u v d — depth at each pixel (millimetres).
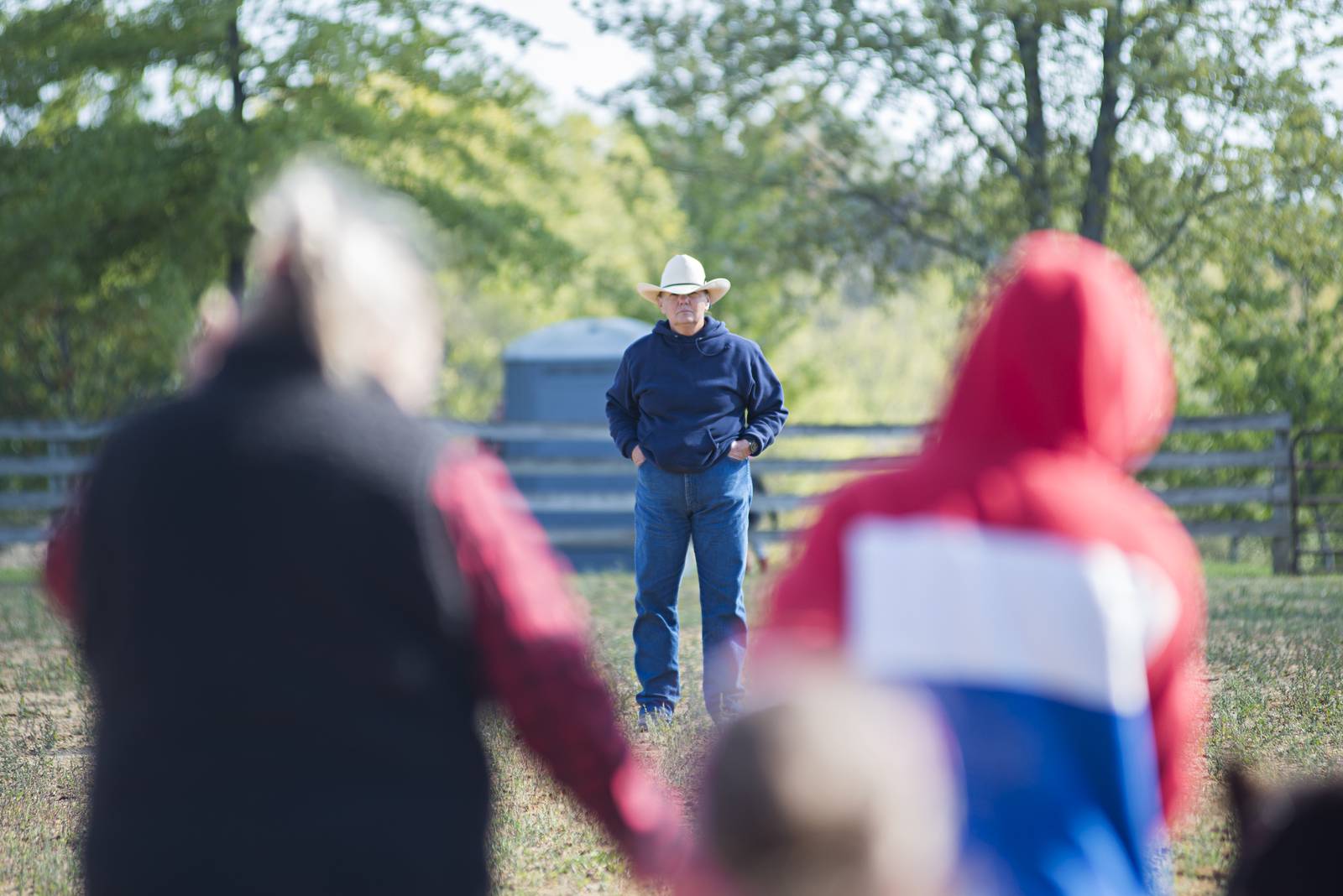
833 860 5062
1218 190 72312
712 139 79812
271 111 66938
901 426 60375
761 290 89500
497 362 155125
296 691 6262
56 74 65438
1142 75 68562
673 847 7336
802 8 73125
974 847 6691
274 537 6359
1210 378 72438
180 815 6172
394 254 7223
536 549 7117
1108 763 6836
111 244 69750
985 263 75250
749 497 23641
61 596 7035
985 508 7113
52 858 15383
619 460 59938
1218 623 34969
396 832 6281
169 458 6547
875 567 7074
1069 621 6895
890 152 80188
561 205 85875
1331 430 58469
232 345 6938
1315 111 69688
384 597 6449
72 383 76438
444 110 74375
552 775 7215
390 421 6758
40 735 23328
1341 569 61406
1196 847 14484
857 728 5254
